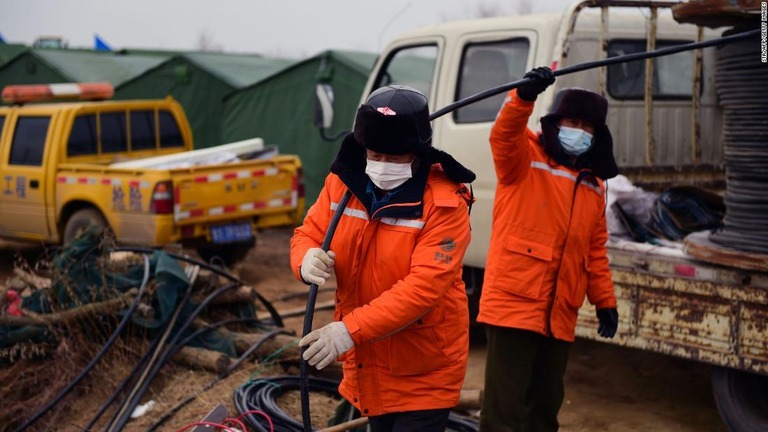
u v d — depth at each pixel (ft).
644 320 15.93
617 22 21.25
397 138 9.10
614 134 21.02
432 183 9.63
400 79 23.95
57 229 30.55
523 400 13.24
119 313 17.93
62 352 17.29
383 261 9.54
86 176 29.25
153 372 17.08
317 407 16.31
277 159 30.50
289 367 18.40
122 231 28.07
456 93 22.40
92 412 16.46
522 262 13.03
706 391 19.43
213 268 19.85
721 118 22.93
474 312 22.99
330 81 41.45
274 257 37.14
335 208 10.01
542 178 13.12
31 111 31.60
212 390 16.80
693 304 15.23
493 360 13.33
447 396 9.98
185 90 47.80
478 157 21.31
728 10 13.84
